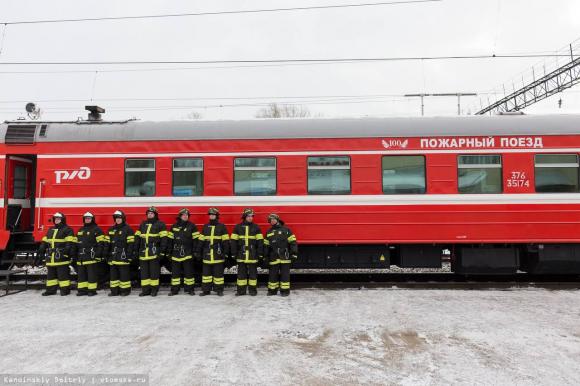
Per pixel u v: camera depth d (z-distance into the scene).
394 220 7.82
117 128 8.20
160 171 8.06
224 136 8.05
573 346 4.86
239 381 3.96
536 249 8.00
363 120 8.05
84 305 6.82
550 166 7.83
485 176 7.86
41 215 8.10
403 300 7.01
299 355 4.61
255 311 6.36
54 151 8.19
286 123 8.07
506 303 6.79
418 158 7.92
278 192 7.91
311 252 8.22
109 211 8.05
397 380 3.98
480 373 4.13
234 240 7.43
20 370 4.25
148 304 6.86
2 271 7.88
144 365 4.34
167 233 7.58
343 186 7.92
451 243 7.96
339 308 6.52
